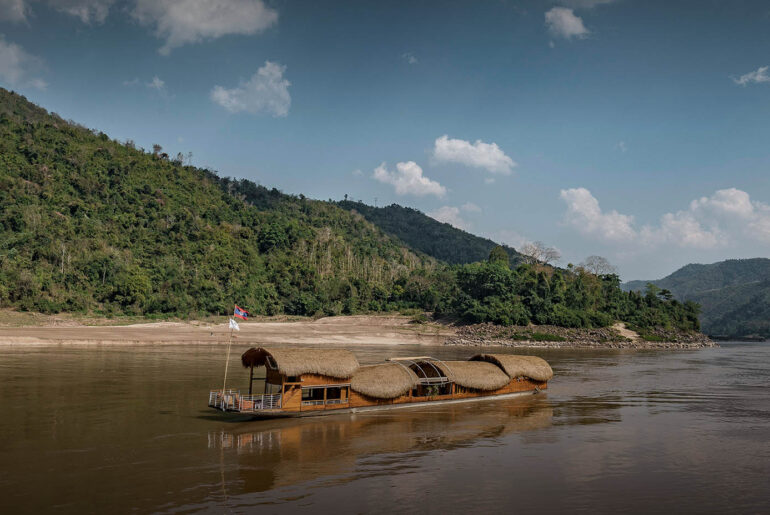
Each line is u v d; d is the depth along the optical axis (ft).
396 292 457.68
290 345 274.77
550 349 306.14
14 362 171.53
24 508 55.88
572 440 89.61
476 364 134.00
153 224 493.36
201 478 66.64
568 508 58.65
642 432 95.96
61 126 627.46
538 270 431.84
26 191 469.16
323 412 103.14
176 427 92.68
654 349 338.54
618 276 460.14
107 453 76.64
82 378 142.92
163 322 335.88
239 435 88.58
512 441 88.58
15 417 97.50
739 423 104.22
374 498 60.80
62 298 347.15
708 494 63.57
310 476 68.28
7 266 353.92
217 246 477.77
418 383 116.47
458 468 72.95
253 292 426.10
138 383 136.98
